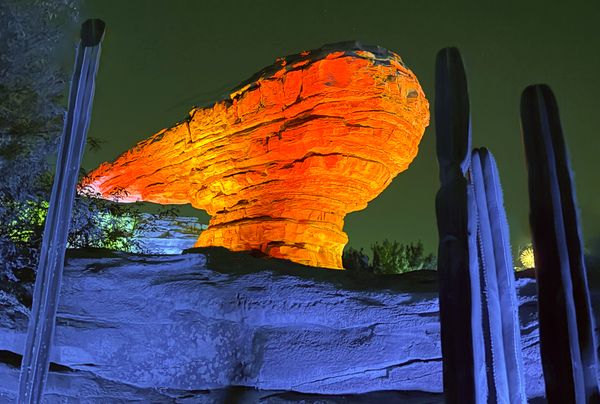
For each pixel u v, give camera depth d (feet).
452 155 11.94
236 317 19.88
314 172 31.09
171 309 20.02
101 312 19.92
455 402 10.68
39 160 23.79
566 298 11.89
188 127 37.73
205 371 19.98
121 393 19.79
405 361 19.75
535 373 19.13
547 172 12.69
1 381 19.08
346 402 19.75
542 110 13.14
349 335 19.95
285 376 19.81
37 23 24.03
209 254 21.57
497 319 14.38
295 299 19.86
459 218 11.51
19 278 21.02
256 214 32.91
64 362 19.69
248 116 33.76
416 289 19.98
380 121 30.63
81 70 16.21
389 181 33.12
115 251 21.35
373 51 31.48
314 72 30.94
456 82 12.41
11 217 22.72
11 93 23.15
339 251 33.12
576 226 12.55
